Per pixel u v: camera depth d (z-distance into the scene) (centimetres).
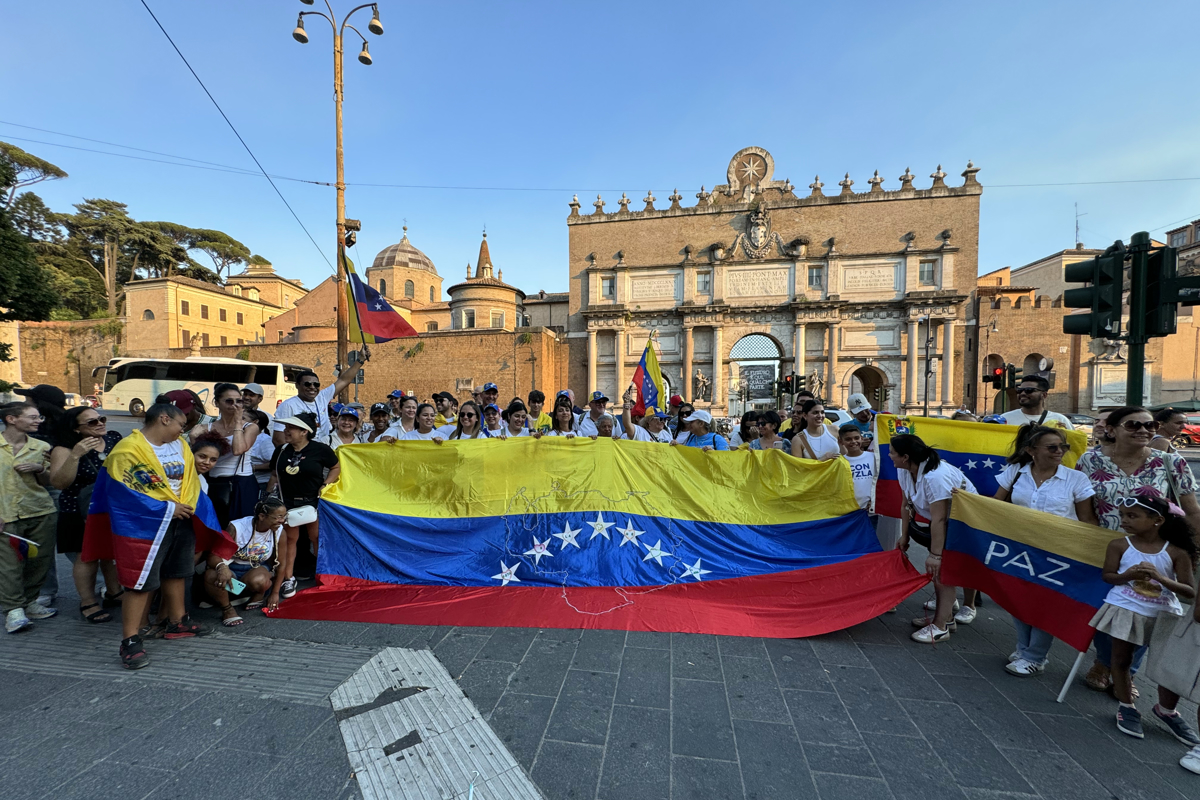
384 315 966
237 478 523
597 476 568
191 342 4316
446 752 279
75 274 5022
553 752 280
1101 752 288
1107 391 3150
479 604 471
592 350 3781
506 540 541
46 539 460
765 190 3638
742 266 3575
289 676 358
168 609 418
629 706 324
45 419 478
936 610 439
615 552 527
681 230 3716
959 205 3291
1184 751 290
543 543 536
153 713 314
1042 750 289
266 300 5831
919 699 339
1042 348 3231
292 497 507
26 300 1207
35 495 454
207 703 326
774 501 552
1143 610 304
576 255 3903
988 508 404
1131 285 473
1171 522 303
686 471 571
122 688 344
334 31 1281
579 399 3872
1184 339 3734
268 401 1939
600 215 3841
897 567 467
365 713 313
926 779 264
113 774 262
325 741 289
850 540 519
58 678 357
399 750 280
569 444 578
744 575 500
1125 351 3138
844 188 3462
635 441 585
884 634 441
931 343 3297
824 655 396
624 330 3734
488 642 409
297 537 518
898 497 550
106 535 410
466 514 553
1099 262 494
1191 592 288
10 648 403
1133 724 303
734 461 571
